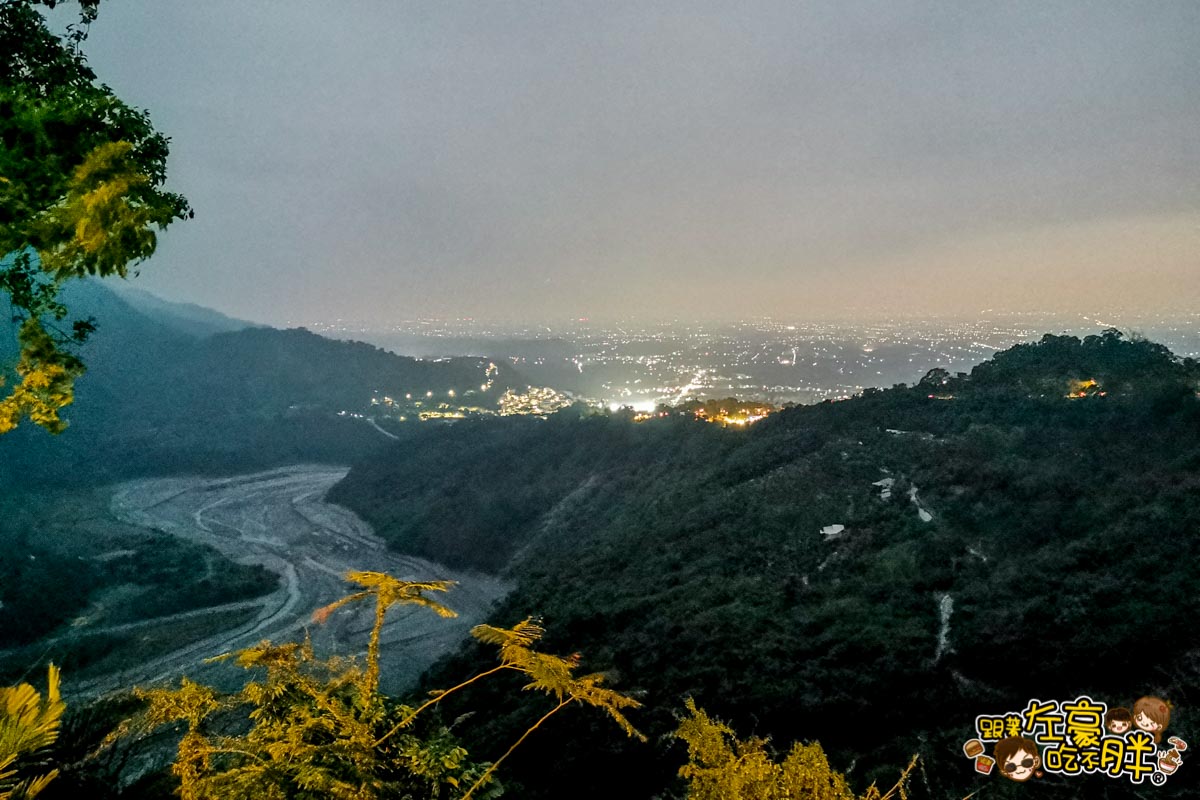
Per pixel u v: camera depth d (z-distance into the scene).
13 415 3.48
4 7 3.64
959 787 10.84
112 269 3.04
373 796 2.89
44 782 2.36
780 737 14.23
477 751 14.89
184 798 2.88
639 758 13.27
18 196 2.94
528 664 3.36
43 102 3.24
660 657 19.98
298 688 3.42
